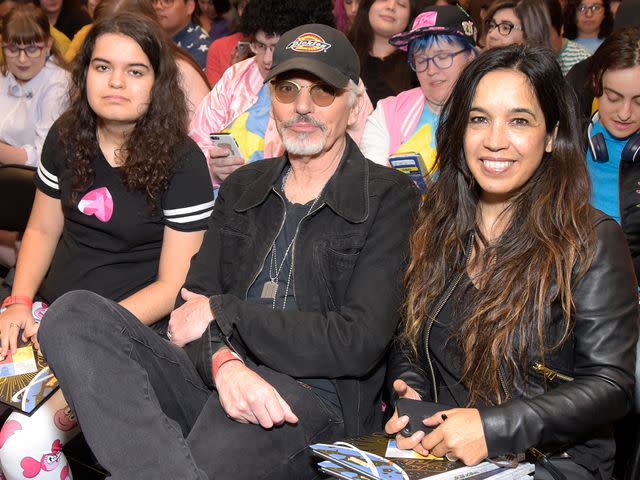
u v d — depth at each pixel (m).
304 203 2.28
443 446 1.78
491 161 1.96
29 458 2.37
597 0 4.64
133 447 1.84
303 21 3.12
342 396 2.10
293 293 2.23
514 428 1.75
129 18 2.55
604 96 2.73
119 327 1.94
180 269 2.60
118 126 2.58
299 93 2.22
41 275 2.77
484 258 2.02
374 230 2.17
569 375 1.91
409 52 3.13
